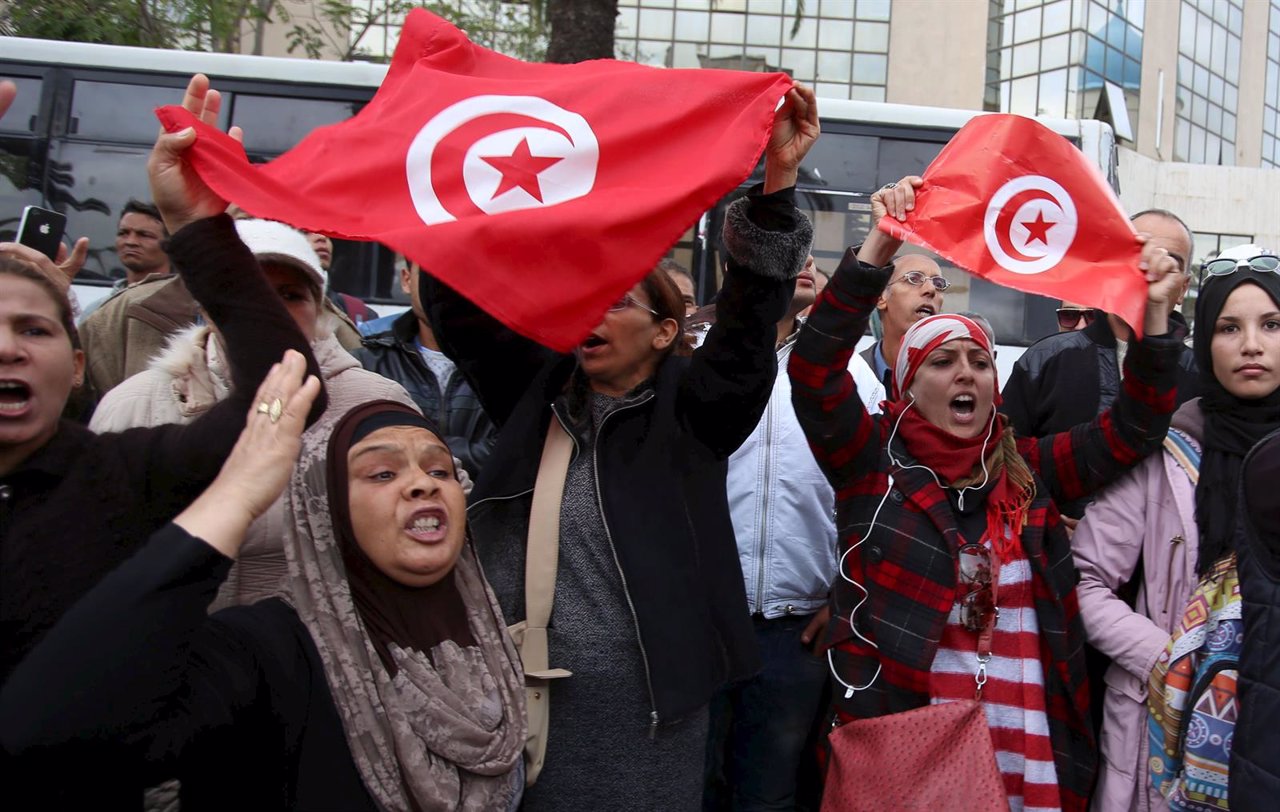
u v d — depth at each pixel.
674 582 2.16
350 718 1.66
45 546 1.58
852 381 2.61
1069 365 3.66
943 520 2.52
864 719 2.36
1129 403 2.59
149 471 1.73
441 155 1.93
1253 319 2.55
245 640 1.62
